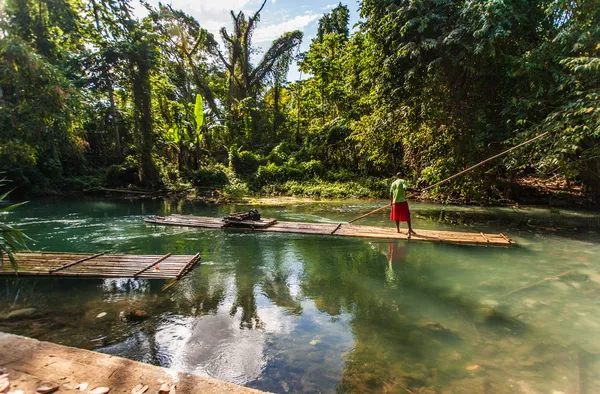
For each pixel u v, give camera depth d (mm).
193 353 2857
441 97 9445
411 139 11242
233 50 22438
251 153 19094
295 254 5852
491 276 4762
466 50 8234
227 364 2713
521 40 8500
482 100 9586
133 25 14461
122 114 16703
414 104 9820
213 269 5062
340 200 13414
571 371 2627
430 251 6031
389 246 6367
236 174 17750
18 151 6238
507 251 6012
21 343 2271
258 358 2797
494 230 7770
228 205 12055
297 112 22984
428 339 3111
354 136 12391
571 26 7301
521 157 8172
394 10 9406
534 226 8203
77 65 14148
